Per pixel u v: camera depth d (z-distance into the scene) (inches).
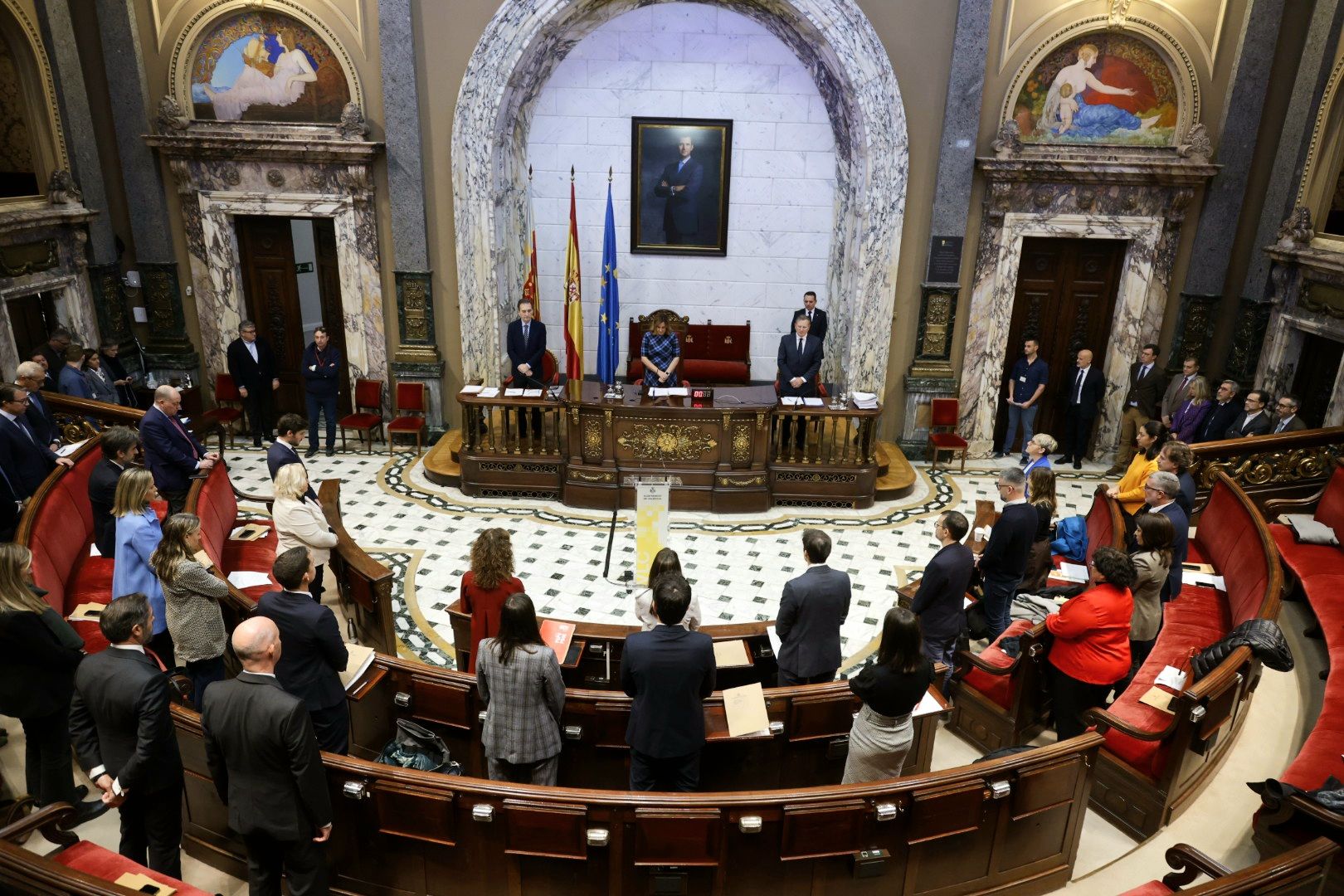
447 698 181.5
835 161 437.4
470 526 336.2
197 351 421.4
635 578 253.3
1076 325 422.0
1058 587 251.8
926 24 368.8
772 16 393.4
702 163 439.5
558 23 383.9
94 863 137.3
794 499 362.0
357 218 395.5
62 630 160.6
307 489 245.9
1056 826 162.6
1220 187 381.4
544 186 446.6
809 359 374.9
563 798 139.6
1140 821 183.5
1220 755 201.5
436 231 396.2
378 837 148.9
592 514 350.0
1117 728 174.1
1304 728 221.0
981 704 210.7
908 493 378.9
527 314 367.9
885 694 152.1
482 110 378.0
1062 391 433.4
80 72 372.8
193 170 389.4
